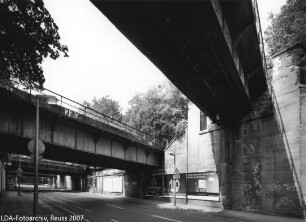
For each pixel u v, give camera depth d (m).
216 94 23.45
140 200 39.00
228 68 17.56
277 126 22.98
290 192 21.00
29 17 11.98
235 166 26.86
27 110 19.48
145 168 42.28
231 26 14.99
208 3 11.55
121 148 32.38
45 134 21.34
